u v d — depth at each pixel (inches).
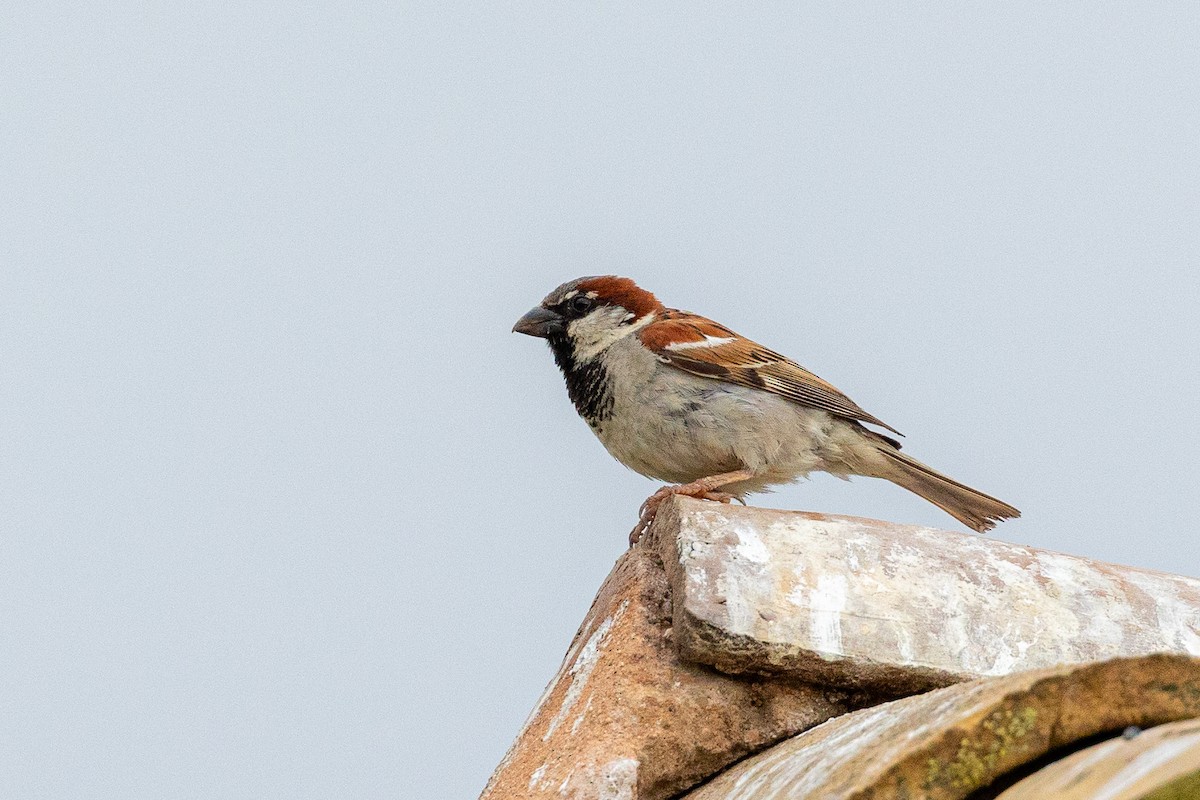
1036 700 162.2
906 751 161.5
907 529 259.8
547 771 232.5
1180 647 246.4
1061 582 252.7
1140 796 127.3
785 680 239.0
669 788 234.2
